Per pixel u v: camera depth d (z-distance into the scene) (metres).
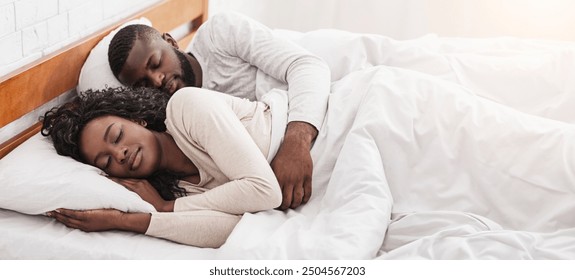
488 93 1.71
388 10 2.74
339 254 1.17
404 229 1.30
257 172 1.32
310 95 1.54
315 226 1.28
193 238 1.31
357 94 1.57
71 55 1.59
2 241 1.27
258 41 1.70
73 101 1.58
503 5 2.59
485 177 1.37
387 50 1.84
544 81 1.68
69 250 1.26
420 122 1.46
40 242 1.27
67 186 1.30
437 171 1.41
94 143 1.36
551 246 1.21
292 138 1.45
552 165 1.32
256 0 2.76
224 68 1.76
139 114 1.42
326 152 1.47
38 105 1.49
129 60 1.58
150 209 1.33
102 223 1.30
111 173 1.37
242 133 1.36
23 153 1.37
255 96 1.74
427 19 2.70
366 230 1.24
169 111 1.39
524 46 1.86
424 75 1.57
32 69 1.45
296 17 2.85
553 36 2.57
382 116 1.45
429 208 1.39
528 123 1.41
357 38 1.86
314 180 1.46
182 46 2.13
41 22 1.50
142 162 1.36
